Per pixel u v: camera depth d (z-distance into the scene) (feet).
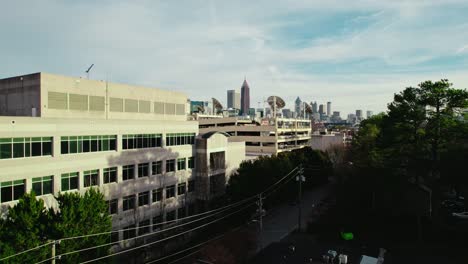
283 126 291.58
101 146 110.32
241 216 147.74
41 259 67.10
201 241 132.77
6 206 84.53
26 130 89.20
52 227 70.74
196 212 149.28
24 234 67.36
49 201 94.27
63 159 98.43
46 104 102.89
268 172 163.53
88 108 114.93
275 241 130.31
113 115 123.44
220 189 155.63
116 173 115.03
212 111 424.46
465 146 120.88
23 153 88.99
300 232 140.46
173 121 138.62
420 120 123.24
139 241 120.88
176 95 152.25
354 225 142.10
